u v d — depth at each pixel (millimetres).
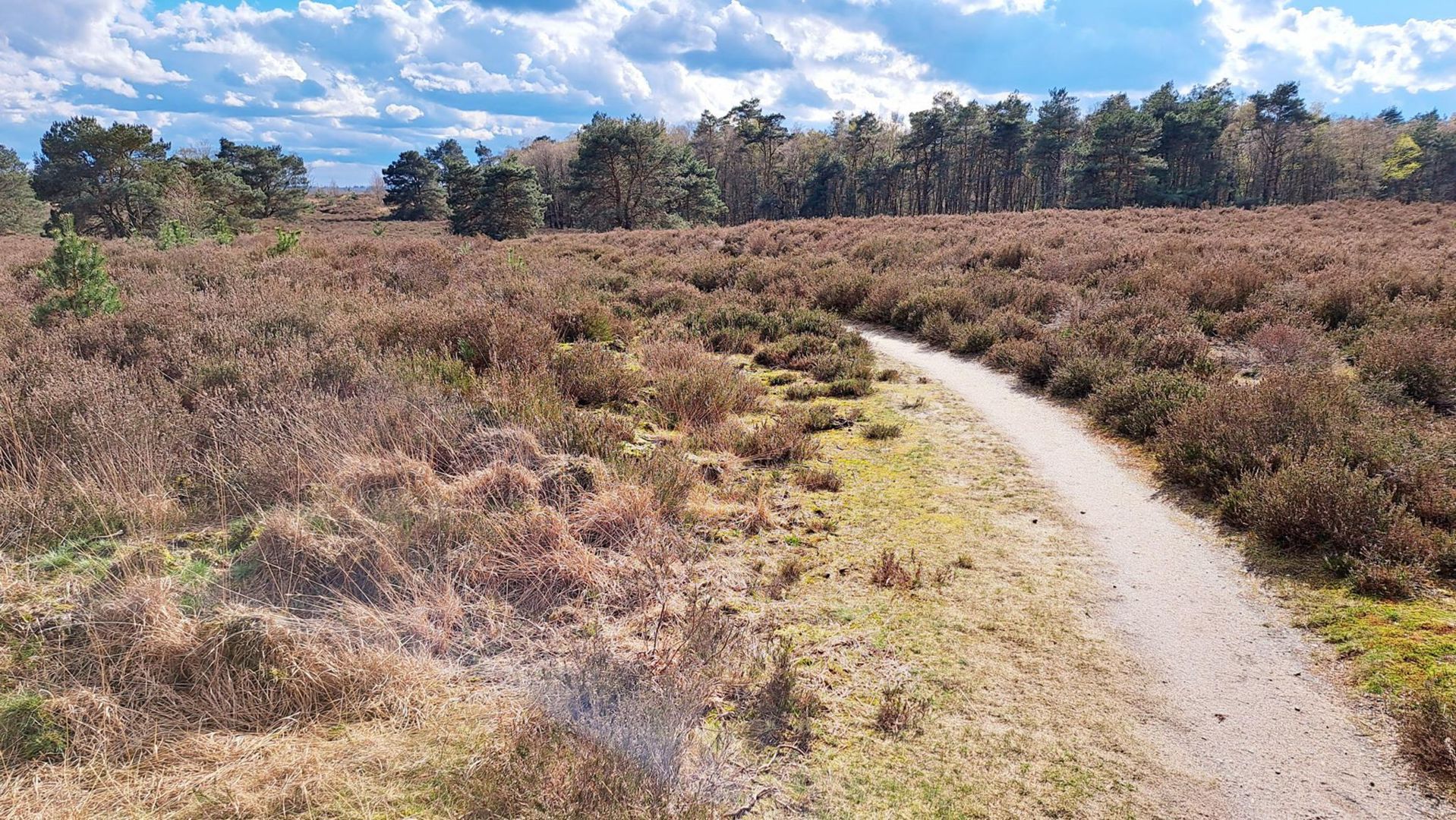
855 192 84875
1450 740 2650
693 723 2908
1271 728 2943
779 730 2928
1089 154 66062
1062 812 2545
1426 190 75125
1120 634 3629
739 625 3666
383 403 5555
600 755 2502
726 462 6004
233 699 2770
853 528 4926
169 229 20453
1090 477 5762
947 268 16219
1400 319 8734
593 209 55969
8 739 2525
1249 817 2518
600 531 4402
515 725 2697
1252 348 8695
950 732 2943
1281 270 12453
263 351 6969
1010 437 6789
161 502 4223
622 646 3365
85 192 45812
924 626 3719
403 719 2809
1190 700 3131
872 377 9234
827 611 3857
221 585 3457
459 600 3562
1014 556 4480
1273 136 77812
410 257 16766
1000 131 74250
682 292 14672
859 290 14430
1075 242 18922
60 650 2928
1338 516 4152
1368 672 3205
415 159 93062
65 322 7645
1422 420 6043
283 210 68500
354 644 3162
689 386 7531
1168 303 10742
